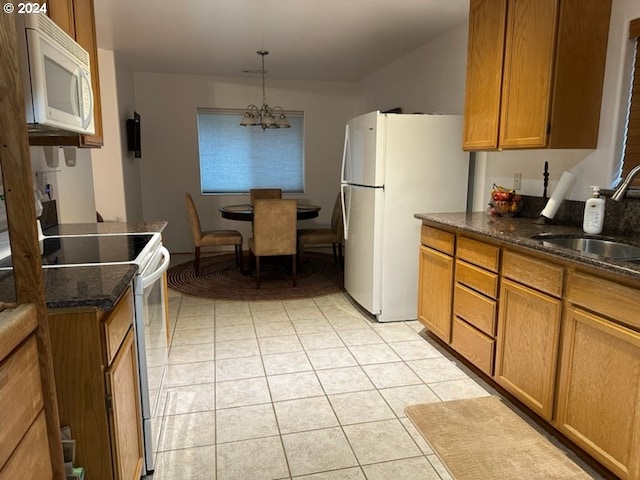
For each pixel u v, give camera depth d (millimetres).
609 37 2285
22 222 870
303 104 6117
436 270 2914
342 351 2920
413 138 3252
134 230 2414
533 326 2025
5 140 842
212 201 6020
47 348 928
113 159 4762
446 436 2008
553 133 2295
